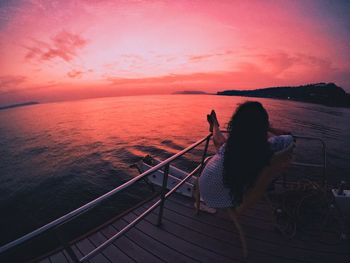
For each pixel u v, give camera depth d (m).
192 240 2.35
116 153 27.89
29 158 31.56
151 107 147.50
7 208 15.75
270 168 1.57
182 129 44.91
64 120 96.12
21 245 1.07
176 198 3.18
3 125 116.25
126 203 13.25
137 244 2.35
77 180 19.61
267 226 2.51
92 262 2.18
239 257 2.09
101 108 173.75
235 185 1.57
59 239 1.34
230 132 1.52
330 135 35.28
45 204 15.80
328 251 2.11
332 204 2.57
